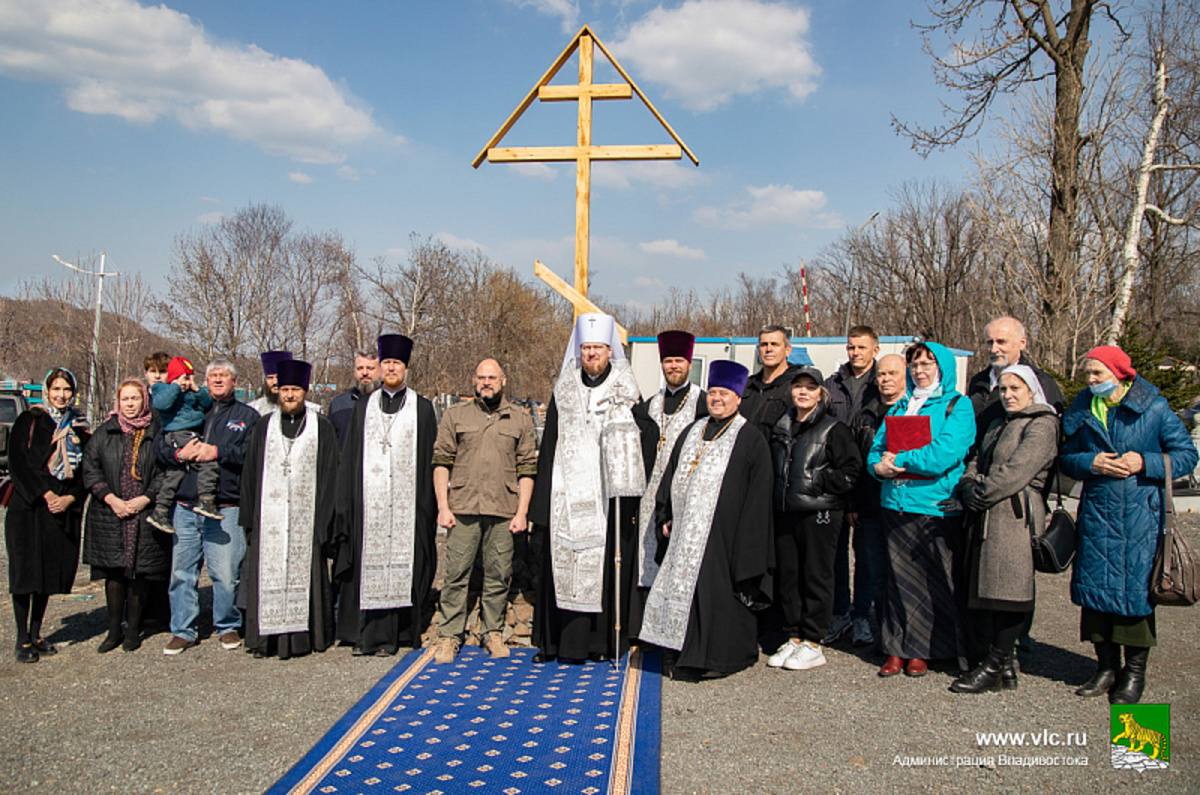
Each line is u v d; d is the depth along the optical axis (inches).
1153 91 494.9
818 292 1732.3
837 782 147.6
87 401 1141.1
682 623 202.5
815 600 210.4
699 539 205.0
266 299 1473.9
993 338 202.1
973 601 189.6
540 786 145.9
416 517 229.9
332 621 236.4
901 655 203.2
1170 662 214.1
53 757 159.6
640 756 157.9
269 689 197.8
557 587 215.0
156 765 155.6
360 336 1487.5
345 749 161.0
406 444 231.5
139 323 1269.7
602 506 218.5
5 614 276.5
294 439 229.0
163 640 242.2
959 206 1246.3
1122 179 490.9
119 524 224.8
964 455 197.6
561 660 220.4
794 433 212.4
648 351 604.4
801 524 211.2
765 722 175.2
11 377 1397.6
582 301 250.7
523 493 226.2
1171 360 445.4
